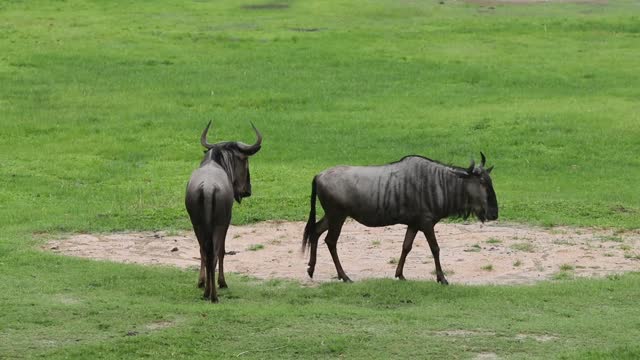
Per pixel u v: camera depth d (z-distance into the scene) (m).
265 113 105.12
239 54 131.12
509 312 44.53
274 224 65.94
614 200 73.38
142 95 111.56
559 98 110.69
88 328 41.41
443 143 93.50
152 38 138.88
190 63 126.44
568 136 94.81
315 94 112.44
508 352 38.88
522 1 171.50
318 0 167.75
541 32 144.75
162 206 71.31
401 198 49.94
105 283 49.41
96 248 58.91
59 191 76.69
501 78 119.81
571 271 53.97
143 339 39.50
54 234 62.38
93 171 84.06
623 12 160.12
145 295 47.50
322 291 48.78
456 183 50.28
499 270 54.34
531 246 59.31
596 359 37.62
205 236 46.22
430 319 43.06
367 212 50.25
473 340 40.19
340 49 134.00
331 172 50.66
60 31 141.62
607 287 49.16
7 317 42.53
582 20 151.00
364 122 101.19
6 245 57.75
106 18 152.38
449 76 121.06
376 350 38.94
